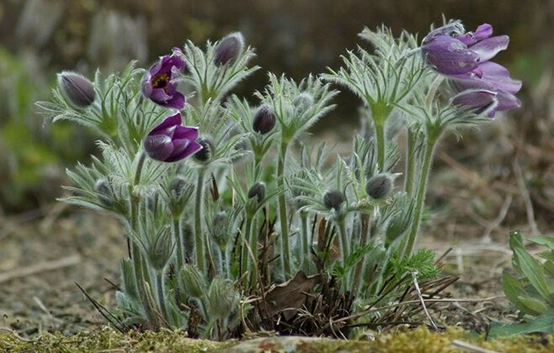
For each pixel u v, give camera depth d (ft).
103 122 5.18
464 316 5.72
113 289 6.70
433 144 5.28
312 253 5.39
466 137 9.06
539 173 7.73
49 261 7.45
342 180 5.24
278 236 5.48
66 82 5.14
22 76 9.91
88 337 5.18
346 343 4.87
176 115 4.98
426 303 5.40
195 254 5.28
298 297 5.27
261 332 5.11
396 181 7.90
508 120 8.79
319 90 5.35
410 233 5.35
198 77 5.26
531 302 5.17
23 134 9.66
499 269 6.64
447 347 4.82
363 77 5.24
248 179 5.32
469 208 7.81
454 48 5.13
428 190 8.37
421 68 5.21
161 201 5.32
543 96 9.18
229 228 5.26
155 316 5.21
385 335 4.99
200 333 5.21
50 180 9.39
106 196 5.17
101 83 5.19
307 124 5.28
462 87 5.26
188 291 5.16
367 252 5.19
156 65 5.01
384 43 5.33
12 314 6.39
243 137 5.17
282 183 5.32
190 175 5.30
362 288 5.31
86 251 7.77
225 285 5.15
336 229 5.42
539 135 8.41
